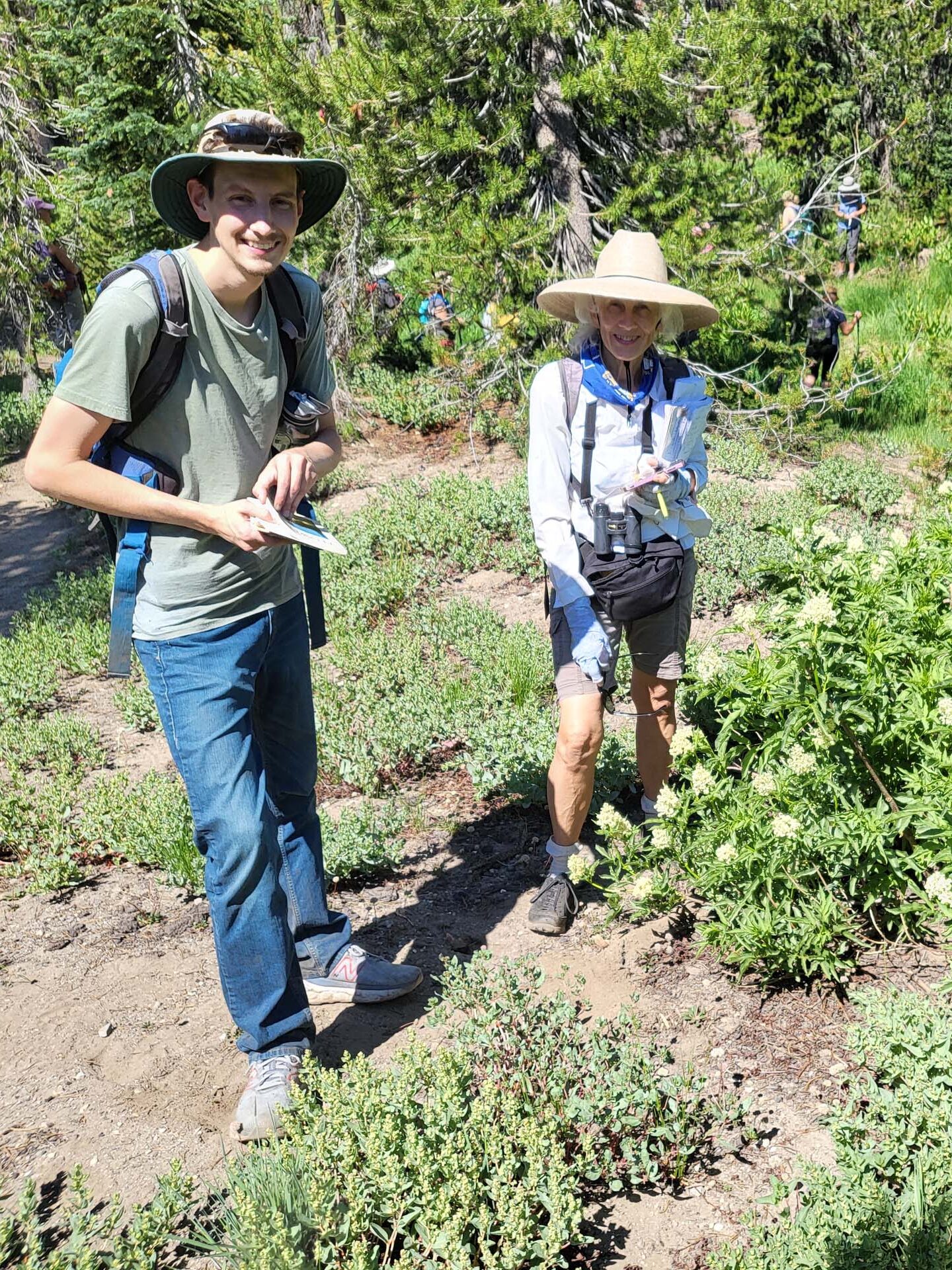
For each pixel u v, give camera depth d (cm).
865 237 1898
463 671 638
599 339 362
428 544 855
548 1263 242
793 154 1831
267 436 299
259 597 302
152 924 418
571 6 1027
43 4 1125
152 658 293
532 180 1140
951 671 348
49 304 1473
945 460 908
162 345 271
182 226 289
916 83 1958
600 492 359
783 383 1144
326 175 295
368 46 1088
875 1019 293
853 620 336
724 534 796
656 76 1005
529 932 387
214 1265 259
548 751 491
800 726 330
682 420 355
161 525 288
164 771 566
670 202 1084
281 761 333
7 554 1016
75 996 369
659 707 394
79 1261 245
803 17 1087
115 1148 296
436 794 507
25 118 1449
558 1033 315
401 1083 278
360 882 433
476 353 1161
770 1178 274
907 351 1212
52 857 454
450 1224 242
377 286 1323
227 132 266
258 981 292
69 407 268
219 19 1150
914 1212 242
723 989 342
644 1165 273
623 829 352
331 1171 264
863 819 325
